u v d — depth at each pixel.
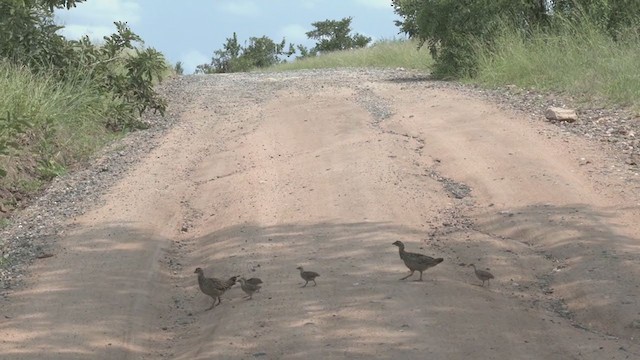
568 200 10.21
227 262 9.11
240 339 7.04
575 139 13.10
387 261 8.72
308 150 13.82
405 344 6.65
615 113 14.70
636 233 9.02
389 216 10.18
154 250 9.78
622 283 7.72
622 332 6.93
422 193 10.96
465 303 7.50
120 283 8.70
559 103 15.91
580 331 6.96
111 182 12.98
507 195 10.65
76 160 14.66
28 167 13.56
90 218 11.09
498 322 7.09
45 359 6.93
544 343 6.67
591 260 8.34
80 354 7.04
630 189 10.49
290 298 7.85
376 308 7.43
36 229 10.83
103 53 18.45
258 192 11.64
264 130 16.00
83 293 8.41
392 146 13.33
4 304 8.20
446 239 9.43
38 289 8.59
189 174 13.26
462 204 10.61
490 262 8.63
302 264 8.81
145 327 7.71
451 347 6.57
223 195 11.77
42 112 15.13
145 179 12.99
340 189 11.28
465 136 13.73
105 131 16.75
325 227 9.96
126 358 7.05
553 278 8.17
